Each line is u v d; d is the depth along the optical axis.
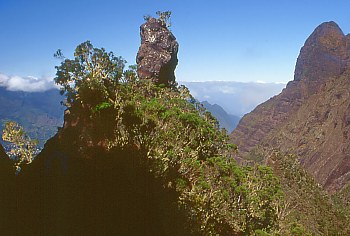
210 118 30.69
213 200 19.45
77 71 19.52
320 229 44.31
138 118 20.95
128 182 15.95
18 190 12.68
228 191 21.52
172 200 17.44
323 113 135.38
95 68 20.38
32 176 13.56
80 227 12.74
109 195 14.53
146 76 28.34
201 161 23.31
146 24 29.83
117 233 13.53
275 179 29.17
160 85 28.14
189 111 26.95
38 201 12.70
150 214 15.25
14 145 16.48
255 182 25.66
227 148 27.56
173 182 18.86
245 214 20.73
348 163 108.06
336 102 132.75
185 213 17.27
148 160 18.30
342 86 137.00
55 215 12.55
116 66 21.92
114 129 18.39
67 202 13.14
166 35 29.62
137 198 15.57
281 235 22.95
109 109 19.36
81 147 16.48
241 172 24.41
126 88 22.52
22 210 12.21
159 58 28.62
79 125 17.83
